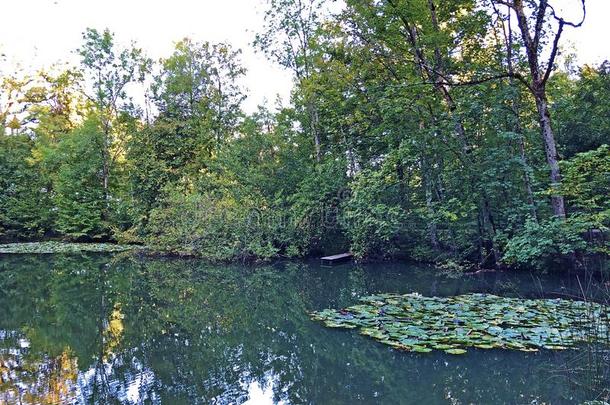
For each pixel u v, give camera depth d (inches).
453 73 544.4
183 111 946.1
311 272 515.8
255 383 190.5
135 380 193.9
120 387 185.2
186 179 837.2
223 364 215.6
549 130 404.5
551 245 381.4
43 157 966.4
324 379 193.2
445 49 551.5
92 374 200.4
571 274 403.5
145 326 289.0
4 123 1052.5
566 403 161.0
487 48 548.7
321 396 174.7
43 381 191.0
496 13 491.2
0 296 391.2
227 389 183.0
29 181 973.2
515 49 500.4
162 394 177.6
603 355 190.7
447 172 497.7
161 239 673.0
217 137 947.3
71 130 1062.4
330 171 613.0
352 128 666.2
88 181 943.7
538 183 437.1
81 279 485.4
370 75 642.2
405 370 199.2
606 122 465.7
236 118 982.4
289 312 322.7
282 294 393.1
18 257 695.7
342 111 664.4
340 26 626.5
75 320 304.3
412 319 271.9
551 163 400.2
